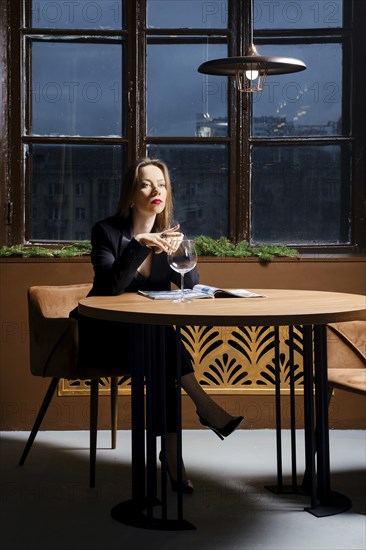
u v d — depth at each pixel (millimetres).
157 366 2986
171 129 4293
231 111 4262
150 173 3240
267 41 4273
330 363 3141
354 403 4105
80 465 3480
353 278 4066
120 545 2545
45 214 4273
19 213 4223
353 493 3061
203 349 4059
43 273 4023
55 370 3172
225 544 2549
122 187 3273
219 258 4039
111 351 3178
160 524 2699
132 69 4227
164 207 3322
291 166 4301
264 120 4293
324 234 4316
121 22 4242
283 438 3926
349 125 4285
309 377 2850
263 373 4148
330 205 4305
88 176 4285
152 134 4293
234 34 4242
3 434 4016
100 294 3104
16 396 4059
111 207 4297
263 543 2553
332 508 2863
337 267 4066
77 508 2906
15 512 2859
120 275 3004
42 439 3920
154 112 4281
